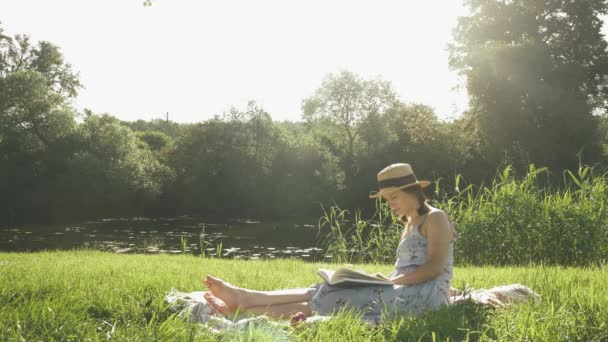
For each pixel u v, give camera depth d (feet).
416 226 13.47
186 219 134.10
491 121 128.36
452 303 13.25
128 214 143.64
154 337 10.12
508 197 35.78
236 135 150.61
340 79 161.38
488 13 144.36
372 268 27.86
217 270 24.11
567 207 34.01
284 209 145.18
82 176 131.64
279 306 13.29
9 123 136.98
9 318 11.04
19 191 132.57
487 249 34.96
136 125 274.98
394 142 148.15
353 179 146.82
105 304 14.58
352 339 9.97
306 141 154.40
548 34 143.74
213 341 9.93
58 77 165.89
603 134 128.88
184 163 152.05
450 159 131.85
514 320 10.85
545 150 119.65
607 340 10.23
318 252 66.13
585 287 15.17
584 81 133.80
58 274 20.51
